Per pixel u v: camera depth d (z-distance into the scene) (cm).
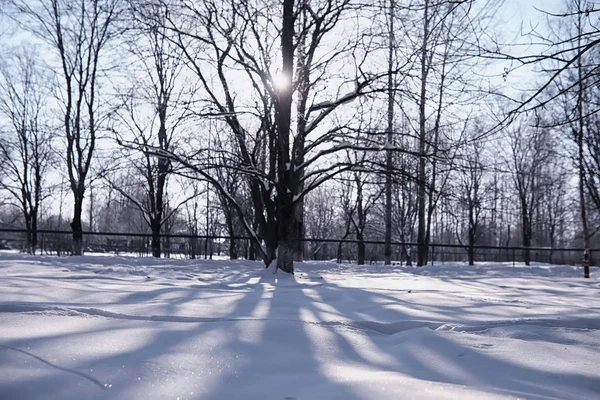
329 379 331
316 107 1351
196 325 480
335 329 500
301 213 2352
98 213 4662
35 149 2991
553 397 315
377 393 300
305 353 405
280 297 739
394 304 690
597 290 1252
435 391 305
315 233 5416
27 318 477
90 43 2188
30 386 299
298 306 652
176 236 1897
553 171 3609
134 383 311
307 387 315
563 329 526
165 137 1803
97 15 2158
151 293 710
